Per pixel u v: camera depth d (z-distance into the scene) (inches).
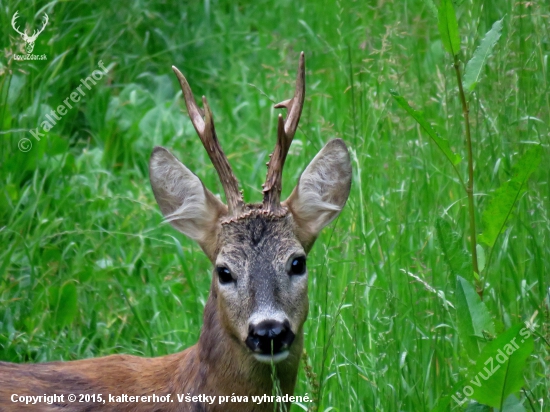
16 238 443.5
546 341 339.6
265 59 639.1
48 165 505.7
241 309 317.4
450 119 491.8
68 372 346.3
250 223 327.0
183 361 342.6
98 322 432.8
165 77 617.0
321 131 529.7
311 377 319.0
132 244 481.1
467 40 491.5
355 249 436.1
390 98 510.0
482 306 312.3
